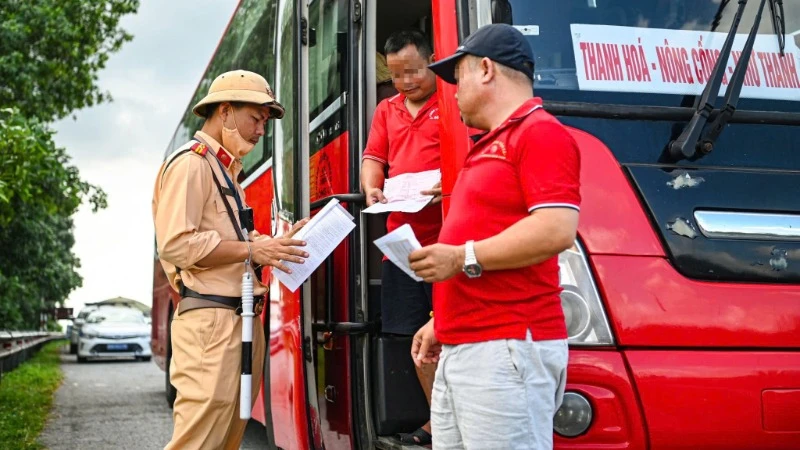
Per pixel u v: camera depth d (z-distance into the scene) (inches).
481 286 94.4
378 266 163.2
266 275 204.4
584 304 116.4
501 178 94.4
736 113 129.6
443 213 127.8
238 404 138.3
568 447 113.3
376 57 179.3
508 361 92.1
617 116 126.8
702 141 125.1
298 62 160.2
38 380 563.2
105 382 589.9
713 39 135.4
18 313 789.9
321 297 172.7
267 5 227.8
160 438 314.0
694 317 117.6
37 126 458.3
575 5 132.8
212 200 138.5
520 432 91.7
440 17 132.6
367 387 155.3
